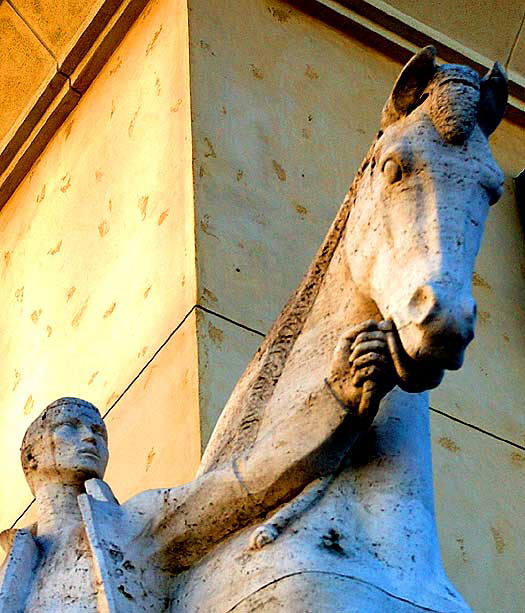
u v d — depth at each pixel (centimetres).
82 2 1183
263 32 1118
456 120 534
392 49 1183
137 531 563
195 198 973
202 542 554
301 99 1094
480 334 1098
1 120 1231
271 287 946
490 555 979
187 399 872
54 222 1148
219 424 585
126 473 898
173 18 1110
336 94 1119
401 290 511
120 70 1150
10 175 1219
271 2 1140
